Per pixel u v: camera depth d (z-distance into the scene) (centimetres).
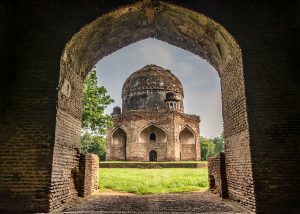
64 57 678
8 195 584
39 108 627
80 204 732
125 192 1092
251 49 661
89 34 726
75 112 784
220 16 687
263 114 621
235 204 717
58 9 685
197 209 662
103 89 2048
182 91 3419
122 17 750
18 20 672
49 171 597
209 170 1027
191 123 2952
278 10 682
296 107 624
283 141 606
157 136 2919
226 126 815
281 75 644
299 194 579
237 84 698
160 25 862
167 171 1925
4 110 623
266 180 588
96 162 1038
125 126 2852
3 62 627
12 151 604
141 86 3231
